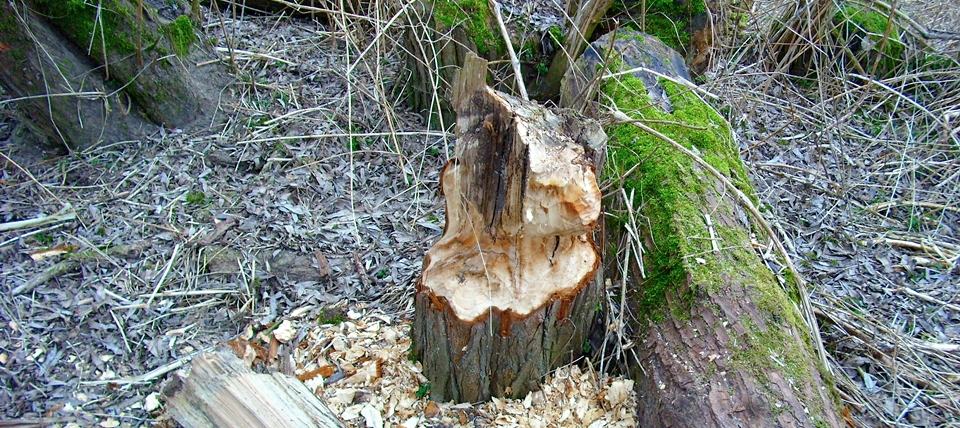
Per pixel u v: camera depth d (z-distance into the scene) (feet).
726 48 13.57
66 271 8.46
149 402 7.02
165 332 7.89
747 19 14.30
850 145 12.32
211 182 10.09
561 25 12.32
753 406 5.94
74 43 9.80
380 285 8.75
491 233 6.30
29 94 9.80
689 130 9.40
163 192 9.84
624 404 7.04
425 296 6.33
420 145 11.54
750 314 6.66
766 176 11.34
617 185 8.73
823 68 13.51
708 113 10.20
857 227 10.37
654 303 7.40
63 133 10.28
